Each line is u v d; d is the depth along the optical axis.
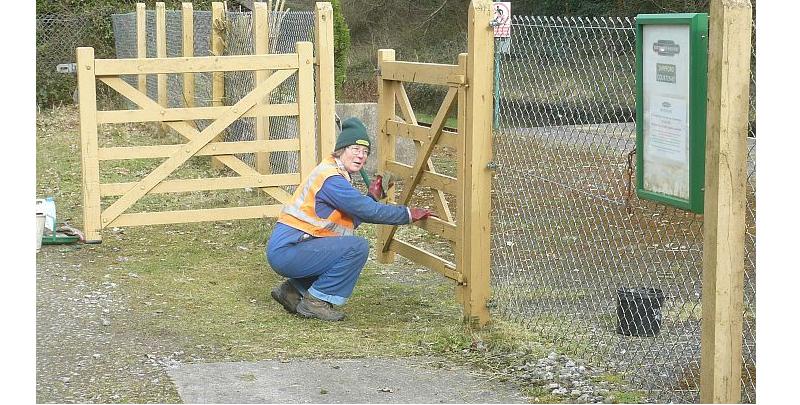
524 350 6.10
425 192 12.01
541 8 23.86
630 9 21.41
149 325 6.65
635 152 5.51
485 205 6.62
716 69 4.42
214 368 5.78
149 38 16.59
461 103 6.66
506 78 8.27
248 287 7.77
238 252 8.91
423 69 7.21
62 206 10.70
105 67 8.57
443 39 27.11
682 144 4.86
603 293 7.39
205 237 9.45
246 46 11.80
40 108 19.91
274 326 6.74
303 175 9.11
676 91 4.88
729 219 4.48
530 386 5.50
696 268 8.20
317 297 6.93
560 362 5.91
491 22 6.48
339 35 15.03
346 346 6.29
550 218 10.02
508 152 9.01
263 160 11.60
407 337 6.50
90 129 8.63
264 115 8.97
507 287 7.54
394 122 7.80
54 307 7.02
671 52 4.91
